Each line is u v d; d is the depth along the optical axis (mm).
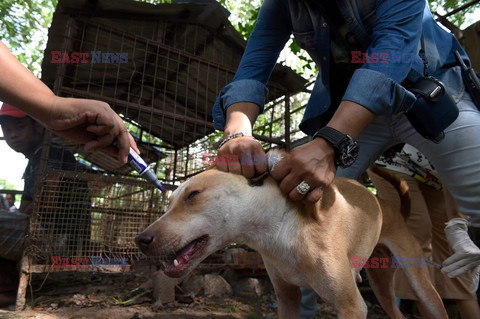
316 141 1741
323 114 2598
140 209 3936
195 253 1878
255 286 4246
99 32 4805
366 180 5121
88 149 1399
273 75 5227
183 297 3707
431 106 1895
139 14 4652
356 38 2180
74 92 4082
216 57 5555
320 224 1898
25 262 3312
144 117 7121
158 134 7773
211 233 1901
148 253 1812
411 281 2453
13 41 9859
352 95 1743
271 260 2018
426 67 2035
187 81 5535
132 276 4668
